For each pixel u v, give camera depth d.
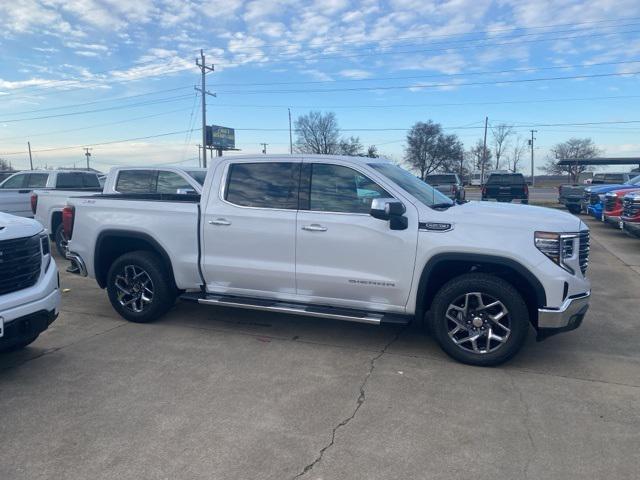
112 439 3.37
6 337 4.08
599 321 6.05
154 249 5.96
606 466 3.09
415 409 3.80
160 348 5.07
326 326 5.80
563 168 88.62
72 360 4.74
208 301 5.44
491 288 4.46
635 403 3.91
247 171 5.38
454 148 68.31
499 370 4.55
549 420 3.64
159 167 9.34
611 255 10.67
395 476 2.98
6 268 4.09
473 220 4.57
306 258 5.05
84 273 6.12
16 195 11.82
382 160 5.53
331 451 3.24
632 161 32.34
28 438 3.38
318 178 5.09
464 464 3.11
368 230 4.80
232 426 3.54
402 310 4.84
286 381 4.29
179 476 2.97
